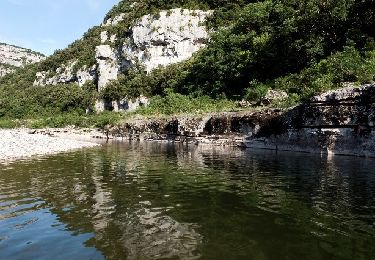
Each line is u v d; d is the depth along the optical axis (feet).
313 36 117.70
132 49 326.85
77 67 409.28
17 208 32.27
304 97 87.97
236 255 21.12
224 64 155.84
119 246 22.71
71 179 47.75
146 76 279.08
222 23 282.77
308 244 22.93
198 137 118.83
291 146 86.12
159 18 308.19
